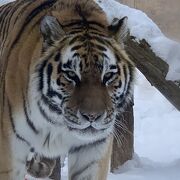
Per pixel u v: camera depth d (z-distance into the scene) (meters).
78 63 7.31
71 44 7.44
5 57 8.19
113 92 7.50
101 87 7.26
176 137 16.73
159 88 11.07
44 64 7.54
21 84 7.78
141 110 20.83
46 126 7.90
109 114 7.32
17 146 8.00
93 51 7.38
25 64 7.77
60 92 7.40
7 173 8.03
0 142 8.00
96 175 8.38
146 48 10.70
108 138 8.14
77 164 8.48
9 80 7.88
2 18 9.20
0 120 8.01
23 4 8.79
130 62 7.79
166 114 20.22
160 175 10.98
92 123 7.24
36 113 7.77
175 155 13.98
